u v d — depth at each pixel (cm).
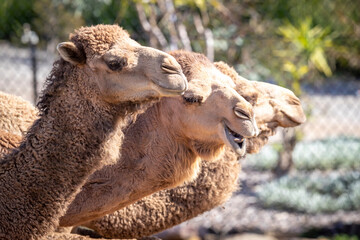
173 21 2173
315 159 3403
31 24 3550
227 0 2909
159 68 841
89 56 873
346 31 3616
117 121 890
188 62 1027
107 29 888
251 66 2942
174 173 1035
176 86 835
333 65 4016
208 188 1125
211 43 2244
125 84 853
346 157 3431
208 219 2670
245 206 2867
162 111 1024
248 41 2891
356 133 3900
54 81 900
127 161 1035
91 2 2945
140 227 1121
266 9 3319
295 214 2828
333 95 4203
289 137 3172
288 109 1172
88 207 1039
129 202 1053
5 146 1055
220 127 962
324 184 3097
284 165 3244
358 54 3634
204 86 983
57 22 3406
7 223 904
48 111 908
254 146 1166
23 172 905
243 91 1105
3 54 3622
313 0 3688
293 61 2988
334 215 2830
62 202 909
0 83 3177
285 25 3275
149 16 2370
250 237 2592
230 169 1137
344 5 3734
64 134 890
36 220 906
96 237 1153
